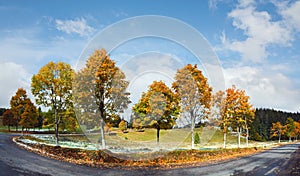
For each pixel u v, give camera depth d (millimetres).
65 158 13344
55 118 20234
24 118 31359
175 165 12070
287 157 17109
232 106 28797
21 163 10938
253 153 21031
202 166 11930
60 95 20578
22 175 8664
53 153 14773
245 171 10508
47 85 20719
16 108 32281
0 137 23719
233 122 29375
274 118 85625
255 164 12875
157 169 10867
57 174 9211
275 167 11758
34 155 13664
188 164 12539
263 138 70750
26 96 33188
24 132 35688
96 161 12523
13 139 22047
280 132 69438
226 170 10758
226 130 26922
